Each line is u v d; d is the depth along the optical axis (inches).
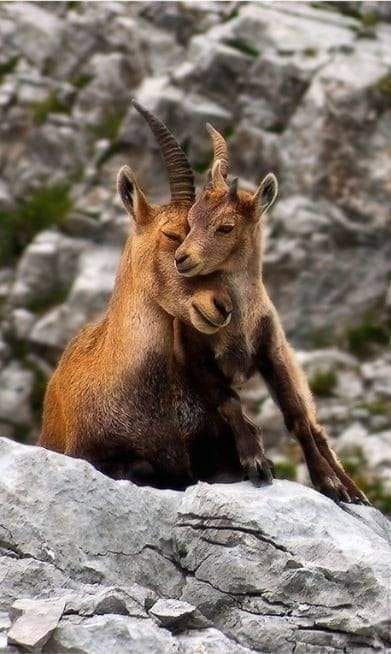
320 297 1173.1
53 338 1178.6
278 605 394.3
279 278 1173.1
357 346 1157.7
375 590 386.0
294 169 1198.3
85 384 481.4
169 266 452.4
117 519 411.5
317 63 1225.4
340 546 396.2
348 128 1190.3
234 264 443.5
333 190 1190.3
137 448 471.5
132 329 466.6
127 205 474.0
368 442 1055.6
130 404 468.8
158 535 414.6
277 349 457.1
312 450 456.1
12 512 408.2
